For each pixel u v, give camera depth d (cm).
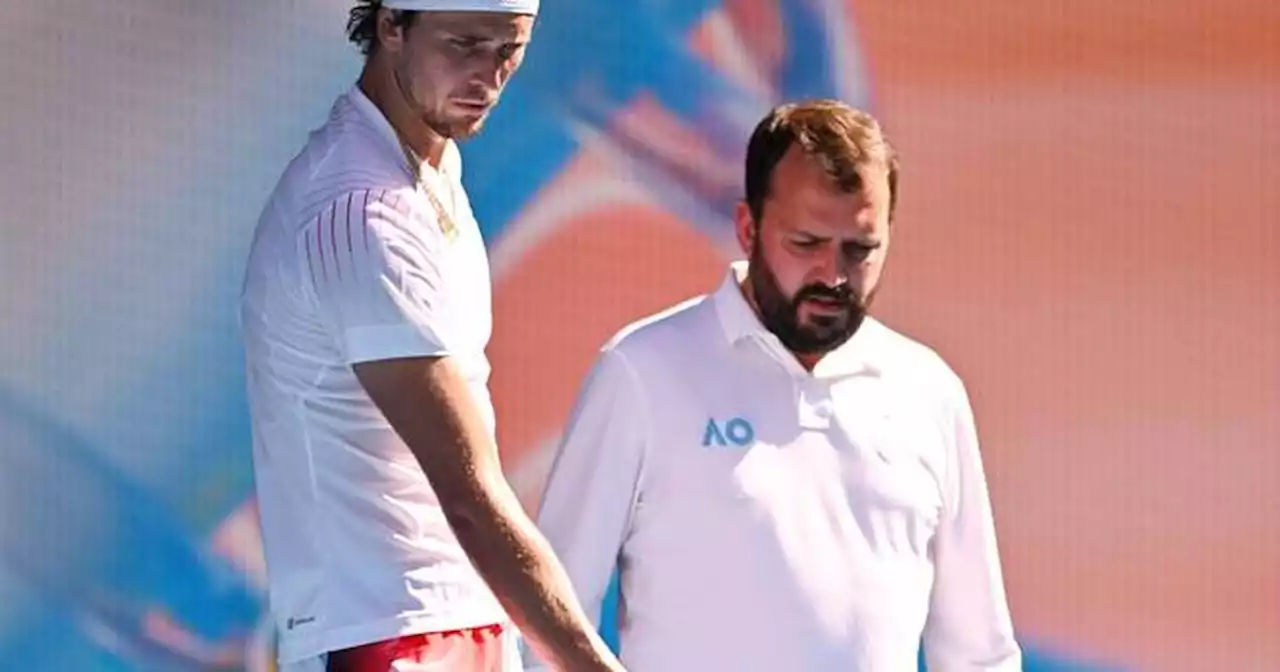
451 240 1062
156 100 1500
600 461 1221
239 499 1510
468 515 1000
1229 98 1700
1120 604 1683
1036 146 1670
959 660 1310
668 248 1608
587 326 1591
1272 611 1697
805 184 1195
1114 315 1683
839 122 1209
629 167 1600
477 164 1562
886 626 1223
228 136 1514
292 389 1045
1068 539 1675
